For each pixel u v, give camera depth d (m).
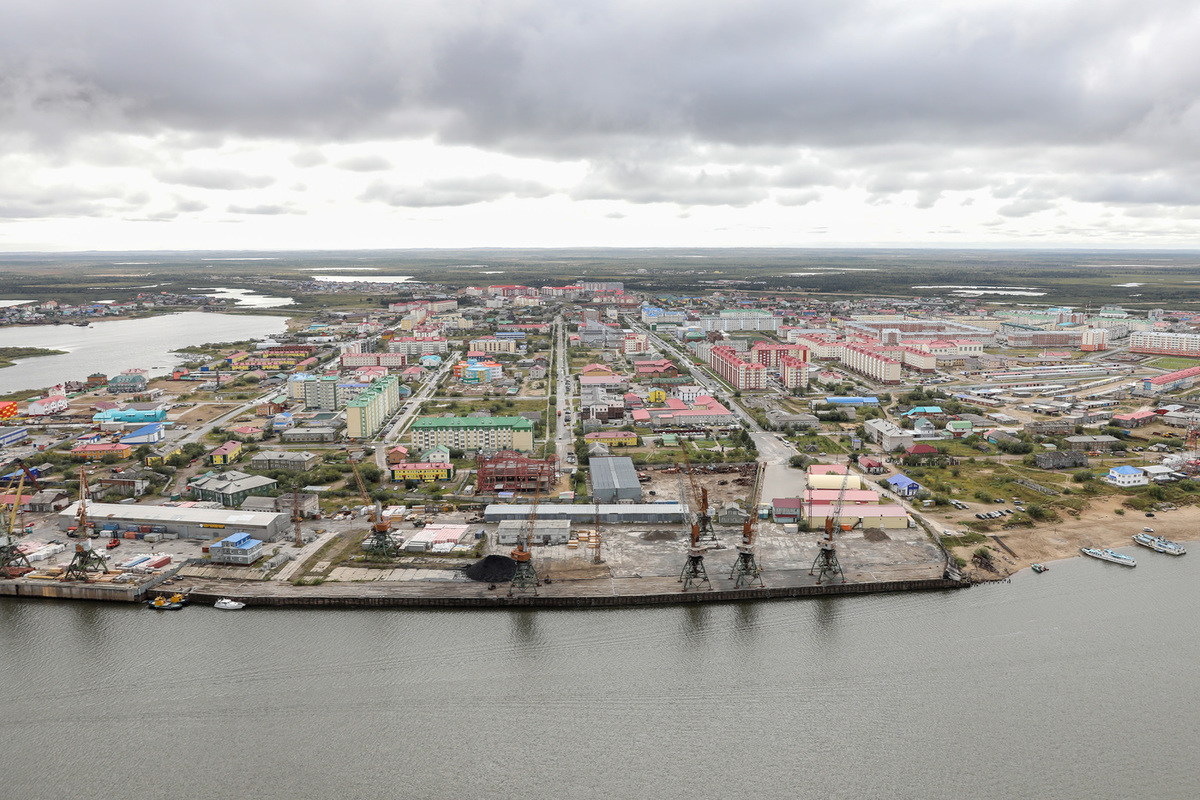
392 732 169.38
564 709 177.12
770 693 182.75
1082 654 196.88
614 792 152.75
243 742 166.25
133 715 174.88
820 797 151.25
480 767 159.12
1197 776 155.25
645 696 181.88
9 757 161.88
